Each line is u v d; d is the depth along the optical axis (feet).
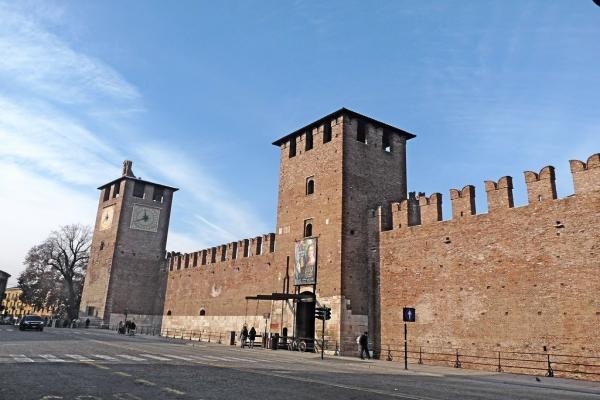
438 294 97.09
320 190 123.85
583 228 77.25
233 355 88.63
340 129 122.42
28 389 37.35
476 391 48.75
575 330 75.15
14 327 194.49
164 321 195.83
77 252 247.09
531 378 71.20
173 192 224.94
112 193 220.02
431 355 95.40
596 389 58.70
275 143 144.97
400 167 131.54
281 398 37.24
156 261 211.82
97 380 43.83
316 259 118.93
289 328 122.62
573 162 80.48
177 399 35.32
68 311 242.17
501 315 85.40
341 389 43.75
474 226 93.50
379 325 108.37
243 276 155.12
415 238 104.83
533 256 82.89
